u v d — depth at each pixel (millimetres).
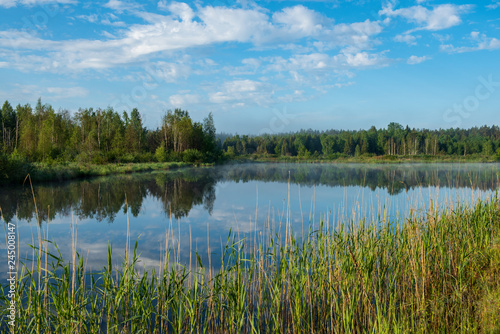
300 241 7516
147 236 9281
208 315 4277
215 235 8945
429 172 28703
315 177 29438
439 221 6387
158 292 4320
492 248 4977
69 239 9031
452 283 4797
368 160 63438
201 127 59656
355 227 6215
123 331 3908
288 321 4387
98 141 40781
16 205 14547
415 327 3875
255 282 5227
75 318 3779
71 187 20812
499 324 3350
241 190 19969
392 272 5250
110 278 4086
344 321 3895
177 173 34094
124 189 20219
